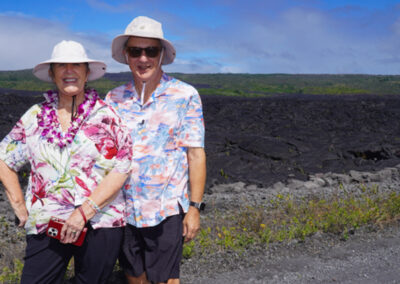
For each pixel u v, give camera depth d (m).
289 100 31.44
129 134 2.63
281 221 5.89
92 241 2.57
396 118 21.86
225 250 4.71
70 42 2.50
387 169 10.23
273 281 3.94
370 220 5.83
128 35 2.83
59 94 2.57
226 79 110.12
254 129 18.34
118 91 2.96
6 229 5.19
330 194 7.64
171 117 2.83
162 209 2.79
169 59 2.94
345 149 13.81
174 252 2.84
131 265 2.92
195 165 2.90
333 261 4.43
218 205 6.83
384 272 4.16
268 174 10.23
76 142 2.48
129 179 2.80
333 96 45.53
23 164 2.66
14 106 21.34
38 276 2.52
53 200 2.50
